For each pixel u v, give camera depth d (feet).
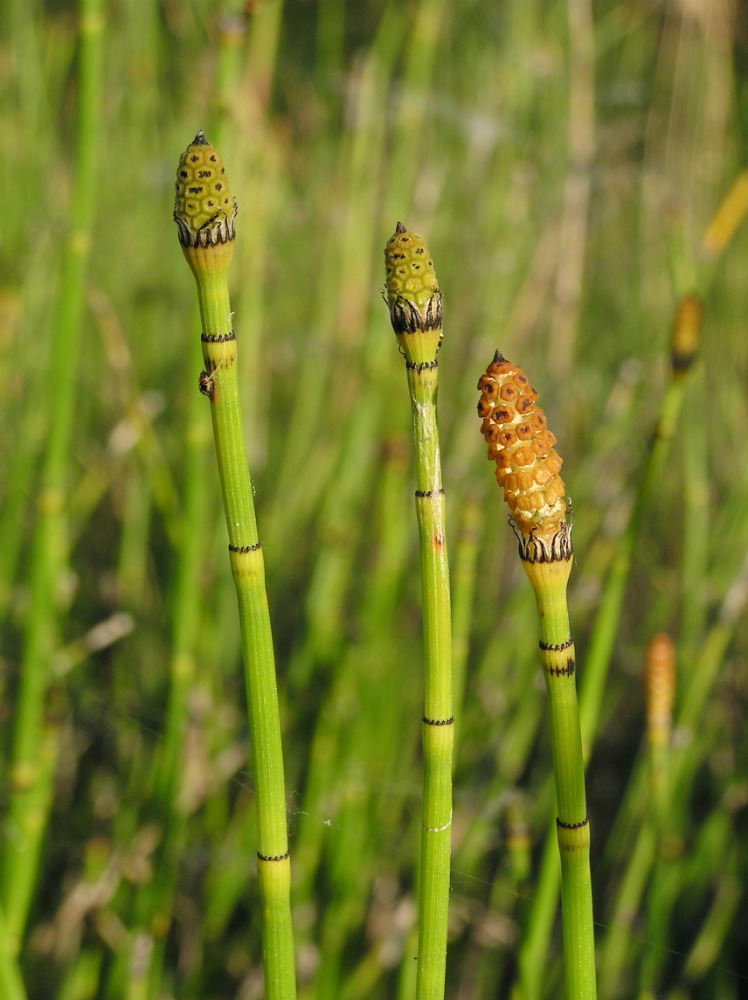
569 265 2.31
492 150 2.39
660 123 2.60
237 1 1.24
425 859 0.85
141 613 1.97
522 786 1.92
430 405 0.82
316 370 2.03
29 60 2.29
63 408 1.27
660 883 1.33
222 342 0.81
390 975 1.52
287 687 1.68
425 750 0.84
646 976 1.33
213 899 1.53
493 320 2.19
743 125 2.56
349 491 1.68
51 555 1.24
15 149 2.24
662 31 2.79
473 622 2.02
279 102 2.99
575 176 2.35
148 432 1.64
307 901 1.46
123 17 2.43
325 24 2.46
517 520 0.82
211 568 1.89
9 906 1.21
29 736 1.21
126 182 2.41
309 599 1.70
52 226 2.19
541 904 1.11
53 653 1.60
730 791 1.61
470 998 1.56
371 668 1.60
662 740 1.24
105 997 1.45
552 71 2.50
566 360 2.29
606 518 2.01
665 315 2.44
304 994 1.42
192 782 1.60
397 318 0.81
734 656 1.87
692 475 1.73
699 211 2.46
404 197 2.07
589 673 1.12
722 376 2.30
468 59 2.63
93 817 1.81
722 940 1.50
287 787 1.65
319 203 2.53
